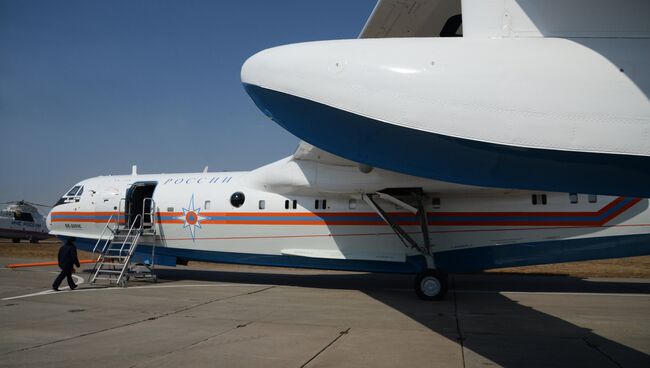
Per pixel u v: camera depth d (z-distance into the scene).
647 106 2.85
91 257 25.77
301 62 3.61
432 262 9.91
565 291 11.40
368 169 9.74
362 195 10.35
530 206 10.40
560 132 2.91
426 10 5.25
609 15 3.05
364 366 4.89
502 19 3.23
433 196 10.80
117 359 5.14
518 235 10.39
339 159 9.97
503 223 10.47
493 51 3.15
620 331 6.66
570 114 2.91
